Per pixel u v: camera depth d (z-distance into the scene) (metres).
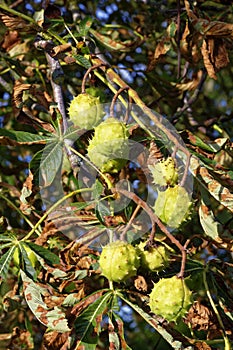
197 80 1.87
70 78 1.95
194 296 1.58
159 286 1.41
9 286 1.87
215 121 1.97
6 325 1.89
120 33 2.06
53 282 1.51
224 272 1.58
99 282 1.74
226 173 1.51
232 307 1.56
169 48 1.78
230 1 1.93
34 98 1.79
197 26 1.68
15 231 1.66
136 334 2.20
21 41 1.96
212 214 1.56
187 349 1.44
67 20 2.00
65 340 1.46
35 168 1.54
